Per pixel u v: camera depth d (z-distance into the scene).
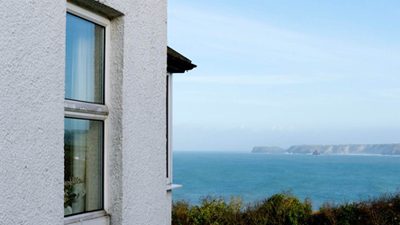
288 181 83.44
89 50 2.68
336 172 114.00
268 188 69.50
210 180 86.00
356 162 196.75
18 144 1.92
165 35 3.35
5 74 1.86
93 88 2.71
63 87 2.23
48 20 2.13
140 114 2.95
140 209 2.89
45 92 2.10
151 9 3.13
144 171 2.96
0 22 1.85
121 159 2.71
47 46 2.12
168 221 5.10
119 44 2.79
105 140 2.79
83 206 2.60
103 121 2.80
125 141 2.75
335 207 13.34
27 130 1.97
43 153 2.06
